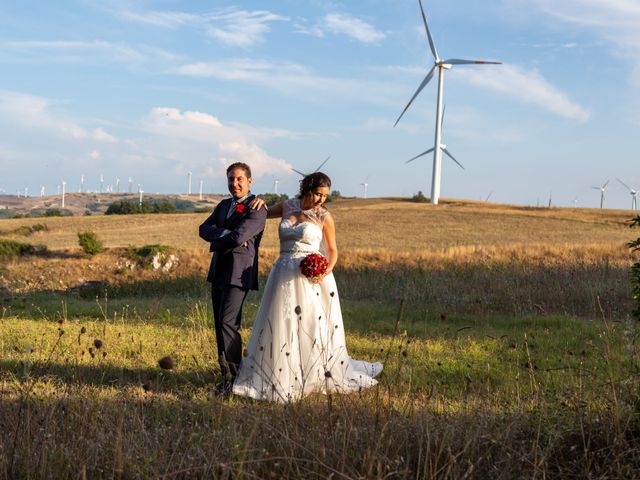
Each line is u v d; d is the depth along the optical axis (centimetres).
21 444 417
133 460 392
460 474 385
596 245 3011
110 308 1516
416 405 555
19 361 670
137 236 5178
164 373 698
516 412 480
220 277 648
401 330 1141
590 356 749
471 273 2459
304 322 651
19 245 3231
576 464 407
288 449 404
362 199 11425
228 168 665
